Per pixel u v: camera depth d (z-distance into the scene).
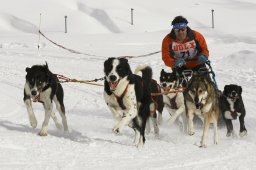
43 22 51.38
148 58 26.36
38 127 10.89
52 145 8.63
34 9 54.16
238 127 12.45
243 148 9.35
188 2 59.34
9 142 8.39
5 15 52.12
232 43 35.44
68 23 50.69
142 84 9.67
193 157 8.51
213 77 11.41
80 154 8.21
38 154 7.95
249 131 12.02
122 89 9.21
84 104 14.46
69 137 10.02
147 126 11.28
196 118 12.23
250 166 7.96
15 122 11.34
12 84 16.38
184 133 11.38
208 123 9.88
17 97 14.41
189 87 10.27
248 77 19.39
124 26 50.50
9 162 7.36
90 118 12.62
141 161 8.05
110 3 56.47
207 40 36.62
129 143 9.76
